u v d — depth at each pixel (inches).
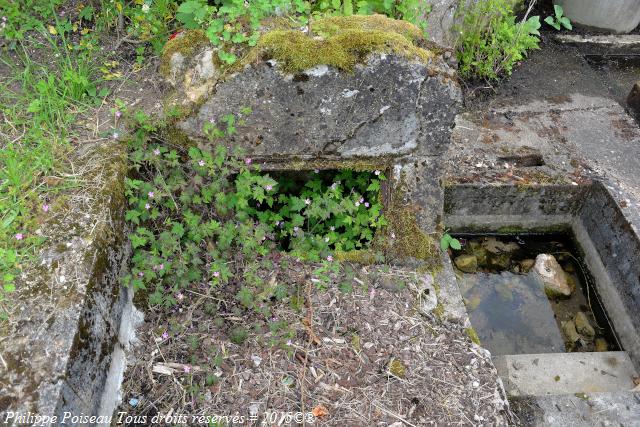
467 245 163.6
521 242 165.6
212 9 110.1
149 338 108.8
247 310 114.7
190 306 114.4
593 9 212.7
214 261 121.1
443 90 110.7
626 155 162.1
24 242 92.8
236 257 123.3
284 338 109.7
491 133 169.2
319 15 127.5
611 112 180.2
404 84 108.9
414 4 142.4
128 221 109.2
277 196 151.6
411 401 103.3
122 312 103.1
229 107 111.0
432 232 132.2
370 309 118.0
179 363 105.5
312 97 109.8
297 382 104.0
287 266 123.9
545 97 186.2
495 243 164.7
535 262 156.3
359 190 144.3
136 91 122.1
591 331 142.9
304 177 151.6
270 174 148.9
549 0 227.1
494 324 143.8
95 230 95.4
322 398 102.2
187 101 110.6
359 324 114.9
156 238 117.0
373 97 110.7
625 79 205.2
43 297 86.1
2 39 132.6
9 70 126.3
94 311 90.0
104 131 112.3
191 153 115.2
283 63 103.9
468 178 150.9
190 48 110.3
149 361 105.1
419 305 121.0
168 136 115.6
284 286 117.9
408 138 120.0
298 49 103.0
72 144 109.7
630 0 205.9
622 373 126.4
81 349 84.5
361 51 103.9
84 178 103.1
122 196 106.3
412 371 108.1
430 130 118.5
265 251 121.6
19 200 98.0
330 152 121.7
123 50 132.7
